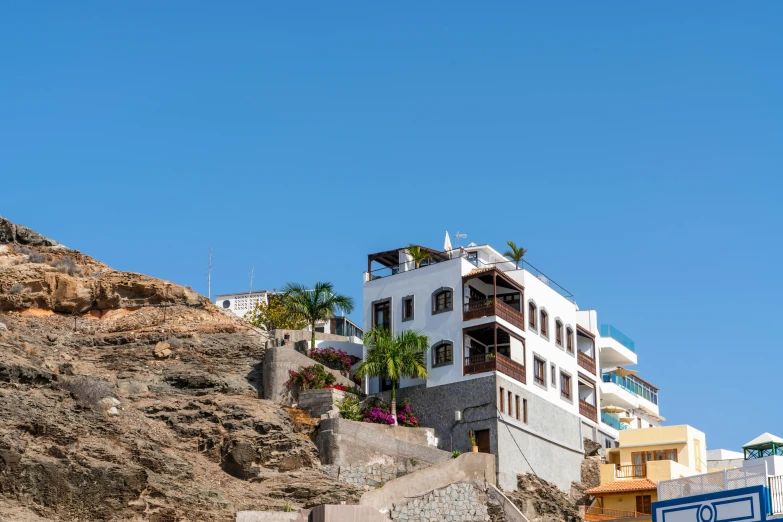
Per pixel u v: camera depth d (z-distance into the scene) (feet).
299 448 242.78
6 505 188.03
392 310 287.28
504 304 277.44
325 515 199.62
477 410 266.57
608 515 277.85
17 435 202.28
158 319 295.69
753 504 163.73
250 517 210.18
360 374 269.44
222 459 236.63
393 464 249.14
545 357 290.35
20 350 249.96
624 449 305.32
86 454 208.44
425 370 275.39
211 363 280.31
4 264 305.73
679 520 169.89
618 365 371.35
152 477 212.43
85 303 300.40
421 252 293.02
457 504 241.96
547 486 271.49
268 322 366.22
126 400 255.09
